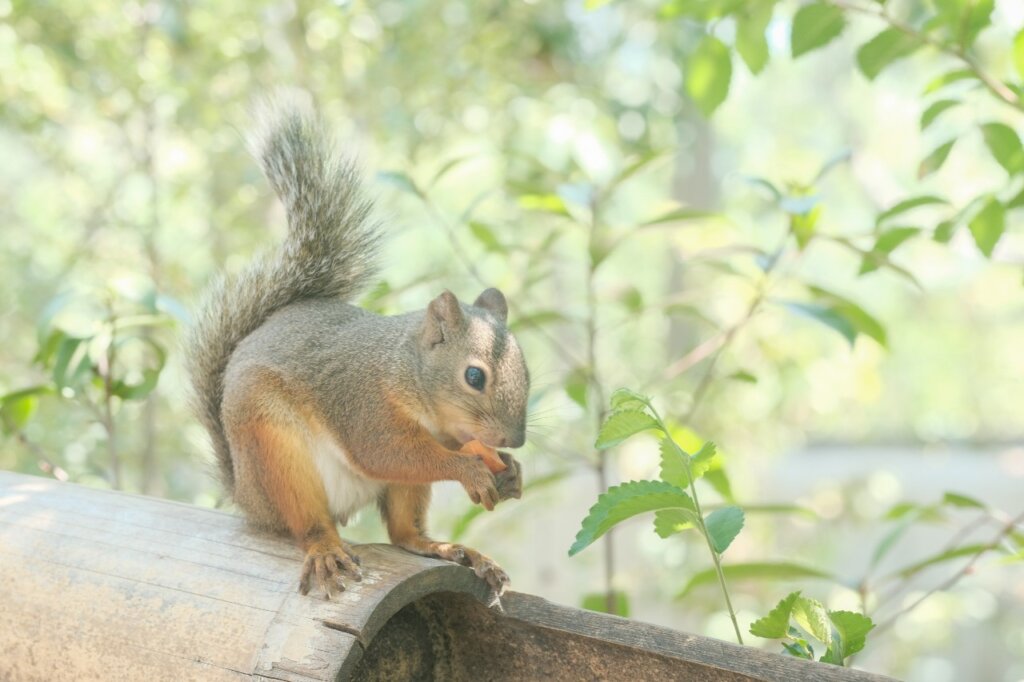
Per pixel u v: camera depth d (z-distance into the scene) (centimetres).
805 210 783
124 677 546
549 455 1212
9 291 1575
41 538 609
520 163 1454
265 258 749
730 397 1933
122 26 1447
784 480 2777
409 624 584
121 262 1505
